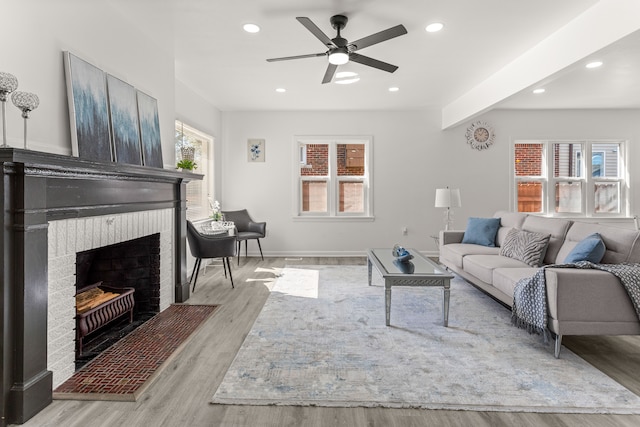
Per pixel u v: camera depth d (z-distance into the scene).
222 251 4.10
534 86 3.70
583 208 6.27
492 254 4.01
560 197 6.32
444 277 2.90
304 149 6.36
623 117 6.23
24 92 1.83
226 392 1.94
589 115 6.22
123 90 2.82
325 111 6.24
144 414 1.76
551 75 3.35
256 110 6.19
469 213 6.29
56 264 1.98
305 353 2.43
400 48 3.60
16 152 1.56
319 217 6.28
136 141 2.97
